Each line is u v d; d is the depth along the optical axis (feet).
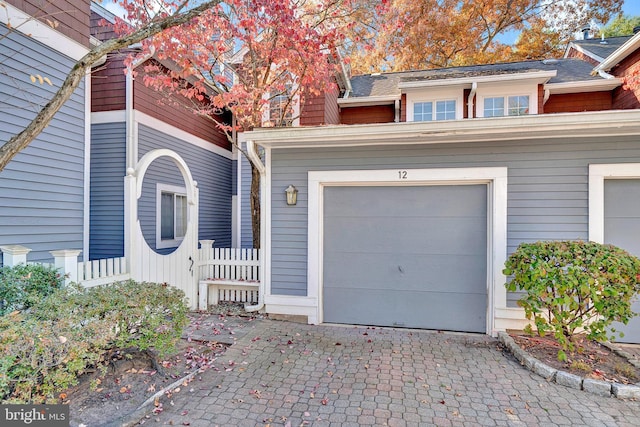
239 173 30.96
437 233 16.16
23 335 7.85
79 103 18.25
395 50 43.52
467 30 46.14
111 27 22.94
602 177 14.30
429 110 29.32
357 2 20.43
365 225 16.90
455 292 15.93
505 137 14.85
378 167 16.40
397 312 16.49
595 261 11.59
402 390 10.52
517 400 9.95
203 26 19.84
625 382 10.50
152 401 9.61
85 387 10.07
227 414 9.24
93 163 23.68
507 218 15.10
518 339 13.99
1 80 14.44
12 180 14.93
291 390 10.52
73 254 13.07
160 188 26.66
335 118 30.76
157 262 17.20
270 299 17.52
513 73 26.48
